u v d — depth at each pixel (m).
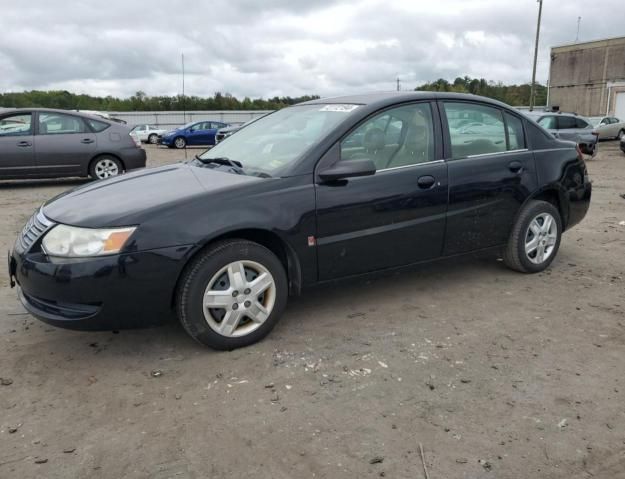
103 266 3.11
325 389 3.06
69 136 10.52
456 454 2.51
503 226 4.63
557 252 5.54
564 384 3.10
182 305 3.32
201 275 3.31
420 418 2.79
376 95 4.30
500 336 3.72
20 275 3.33
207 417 2.81
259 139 4.33
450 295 4.46
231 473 2.40
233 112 49.16
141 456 2.52
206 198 3.37
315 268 3.72
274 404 2.92
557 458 2.49
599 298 4.41
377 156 3.94
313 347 3.56
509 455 2.51
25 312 4.19
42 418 2.82
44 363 3.40
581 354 3.46
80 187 4.02
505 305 4.26
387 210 3.90
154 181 3.84
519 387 3.07
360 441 2.61
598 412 2.83
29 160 10.25
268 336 3.71
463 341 3.64
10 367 3.34
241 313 3.48
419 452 2.53
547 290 4.58
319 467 2.43
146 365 3.36
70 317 3.17
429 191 4.08
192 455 2.53
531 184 4.70
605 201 9.24
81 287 3.12
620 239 6.37
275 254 3.73
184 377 3.21
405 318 4.02
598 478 2.37
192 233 3.25
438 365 3.32
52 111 10.52
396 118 4.08
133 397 3.01
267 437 2.64
